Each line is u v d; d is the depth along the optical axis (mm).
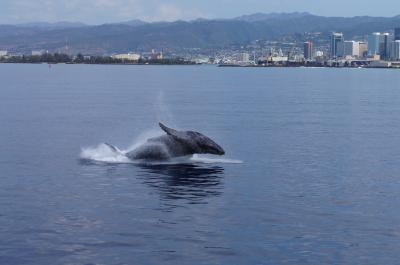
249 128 108250
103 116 129125
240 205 52688
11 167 68250
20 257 40656
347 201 54469
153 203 53094
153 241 43656
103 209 51125
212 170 67188
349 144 88875
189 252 41781
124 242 43438
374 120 125750
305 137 96375
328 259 40938
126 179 62281
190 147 70938
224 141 90750
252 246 42938
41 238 44031
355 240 44281
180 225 47062
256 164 71375
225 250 42188
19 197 54719
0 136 93688
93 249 42125
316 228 46750
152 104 162500
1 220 47781
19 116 125562
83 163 70562
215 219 48594
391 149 84438
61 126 108938
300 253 41812
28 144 85562
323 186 60281
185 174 64812
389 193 57625
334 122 120562
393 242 43938
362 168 70000
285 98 194625
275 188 59156
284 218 49094
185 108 150250
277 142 90125
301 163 72625
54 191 57125
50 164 70000
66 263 39844
